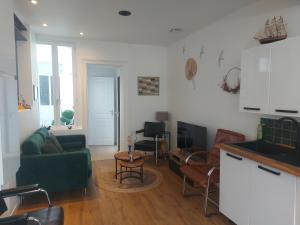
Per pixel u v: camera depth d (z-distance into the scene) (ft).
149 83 16.99
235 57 9.79
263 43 7.50
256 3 8.63
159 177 12.49
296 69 6.11
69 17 10.61
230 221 8.05
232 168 7.39
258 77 7.32
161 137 15.87
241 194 7.04
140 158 11.85
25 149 9.19
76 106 15.35
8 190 5.37
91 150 18.47
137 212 8.80
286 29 7.48
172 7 9.35
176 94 15.65
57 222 5.39
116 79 19.74
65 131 14.73
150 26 12.00
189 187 11.14
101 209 9.02
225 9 9.56
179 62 15.14
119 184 11.50
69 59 15.12
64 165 9.46
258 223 6.41
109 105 20.12
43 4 9.07
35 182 9.16
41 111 14.98
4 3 3.39
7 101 3.36
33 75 12.25
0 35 3.21
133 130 16.90
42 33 13.42
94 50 15.35
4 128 3.22
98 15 10.34
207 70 11.87
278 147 7.51
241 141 8.73
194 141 11.78
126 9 9.61
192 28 12.29
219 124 10.94
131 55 16.33
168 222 8.11
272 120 7.95
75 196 10.14
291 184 5.41
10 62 3.57
